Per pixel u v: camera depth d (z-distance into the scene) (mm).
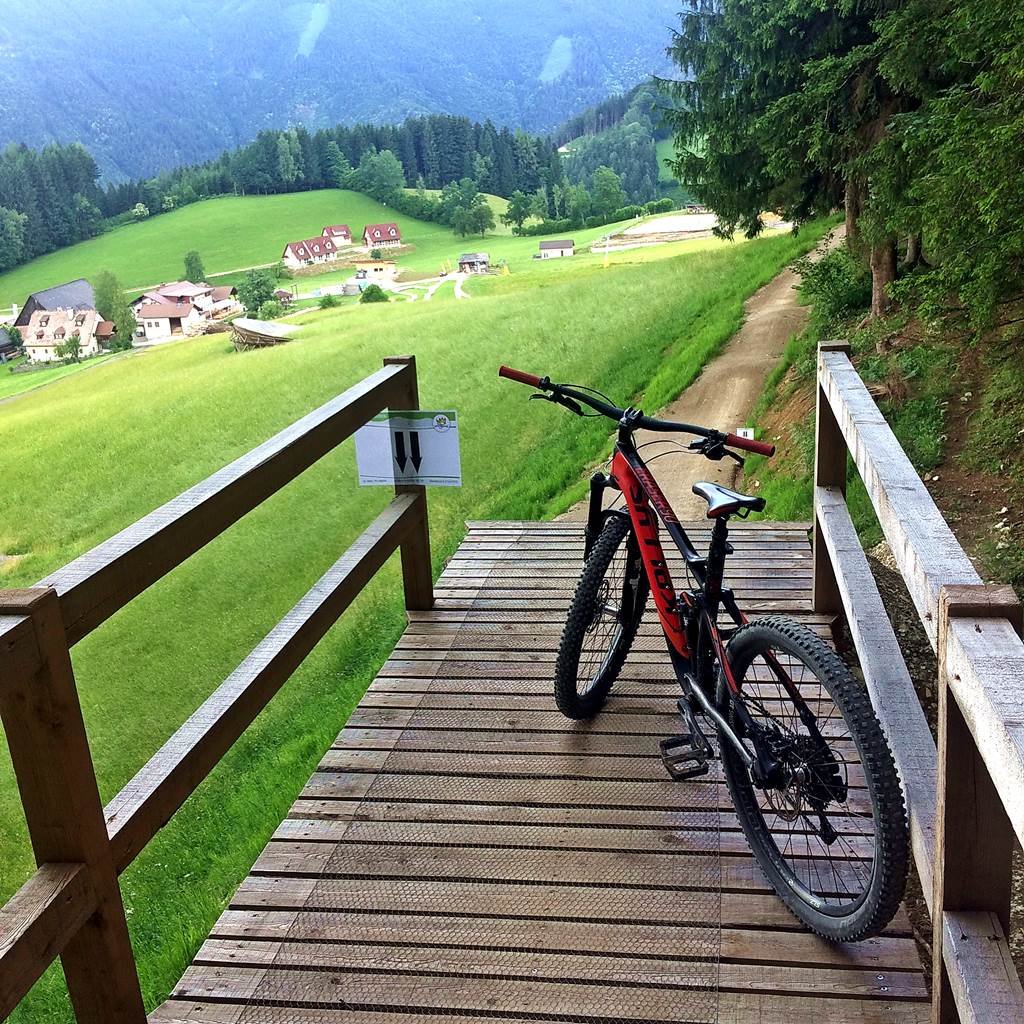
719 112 13023
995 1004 1425
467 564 5105
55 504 21062
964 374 8648
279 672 2801
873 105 10516
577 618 3209
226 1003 2270
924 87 9445
